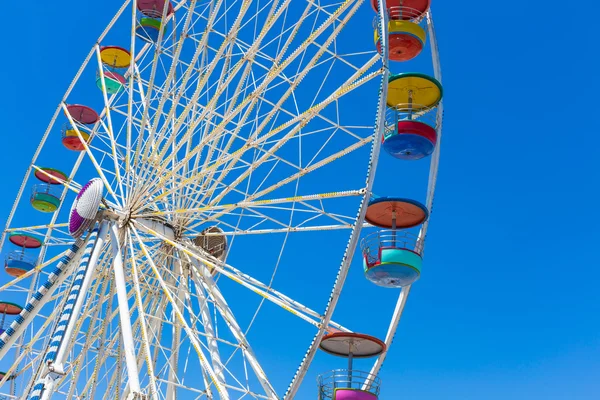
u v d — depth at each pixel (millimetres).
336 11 19172
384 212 19344
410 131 19359
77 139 28422
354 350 19531
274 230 21641
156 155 22359
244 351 20578
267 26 20750
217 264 22625
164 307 22906
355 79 19844
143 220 22562
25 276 24625
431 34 22203
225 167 22781
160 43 22188
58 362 18344
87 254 20766
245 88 22328
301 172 20375
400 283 19172
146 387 19203
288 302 19922
